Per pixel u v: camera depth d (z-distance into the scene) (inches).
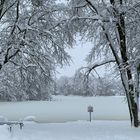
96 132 515.5
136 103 619.5
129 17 621.9
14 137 432.1
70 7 676.7
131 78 616.1
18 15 697.6
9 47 673.6
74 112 1619.1
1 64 705.0
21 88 830.5
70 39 710.5
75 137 454.9
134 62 592.4
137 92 625.0
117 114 1438.2
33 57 719.1
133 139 435.8
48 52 733.3
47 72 756.6
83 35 704.4
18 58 756.6
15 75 815.1
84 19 661.3
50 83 786.8
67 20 663.8
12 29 697.6
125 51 616.1
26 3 722.2
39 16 709.9
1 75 809.5
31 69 760.3
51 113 1541.6
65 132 512.1
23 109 1894.7
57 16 712.4
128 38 658.2
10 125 530.9
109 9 589.6
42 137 450.0
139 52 637.9
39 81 783.7
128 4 593.0
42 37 718.5
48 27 712.4
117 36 633.0
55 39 713.6
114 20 593.6
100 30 677.3
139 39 629.0
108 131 530.6
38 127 606.9
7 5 719.1
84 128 583.5
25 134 474.0
